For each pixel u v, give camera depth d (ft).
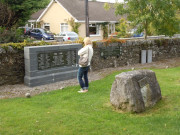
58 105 20.13
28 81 28.07
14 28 40.45
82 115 17.39
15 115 17.62
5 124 15.88
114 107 18.66
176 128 14.71
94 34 104.06
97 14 107.86
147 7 48.73
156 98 19.45
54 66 30.30
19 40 36.81
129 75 17.87
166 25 49.83
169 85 25.86
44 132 14.64
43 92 25.25
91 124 15.70
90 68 37.42
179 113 17.13
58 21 108.68
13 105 20.16
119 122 15.93
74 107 19.35
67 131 14.69
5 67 28.55
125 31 86.12
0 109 19.08
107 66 40.70
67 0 109.29
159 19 47.98
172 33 50.78
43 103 20.86
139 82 17.93
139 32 52.24
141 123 15.71
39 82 28.63
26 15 72.49
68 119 16.67
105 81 29.50
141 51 46.32
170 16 47.70
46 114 17.78
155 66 42.57
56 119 16.67
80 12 104.01
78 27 99.91
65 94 23.57
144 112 17.71
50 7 111.14
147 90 18.49
